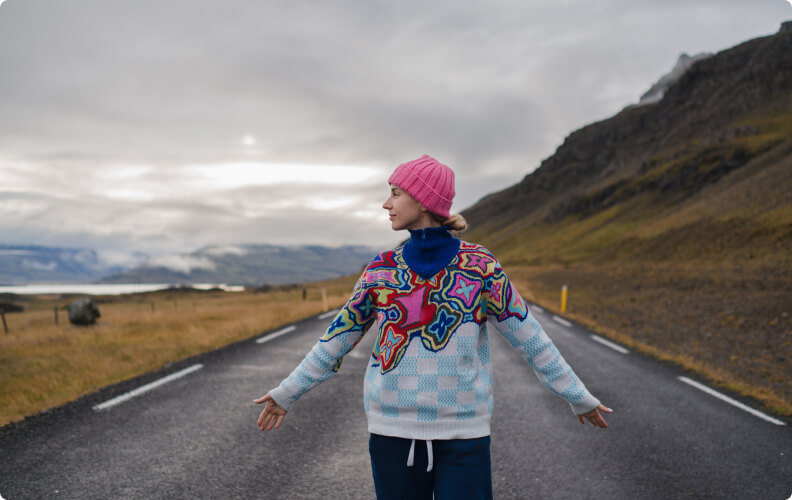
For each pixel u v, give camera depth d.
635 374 7.73
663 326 14.85
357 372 7.46
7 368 7.76
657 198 139.75
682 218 66.75
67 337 12.08
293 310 19.23
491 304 1.74
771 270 26.55
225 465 3.84
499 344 10.59
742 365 9.08
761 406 5.90
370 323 1.85
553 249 137.12
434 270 1.68
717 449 4.41
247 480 3.57
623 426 5.07
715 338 12.37
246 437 4.47
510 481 3.70
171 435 4.48
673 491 3.54
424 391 1.64
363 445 4.32
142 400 5.64
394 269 1.72
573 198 187.50
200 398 5.75
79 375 7.04
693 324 15.06
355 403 5.71
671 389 6.75
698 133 197.75
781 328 13.09
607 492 3.51
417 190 1.71
